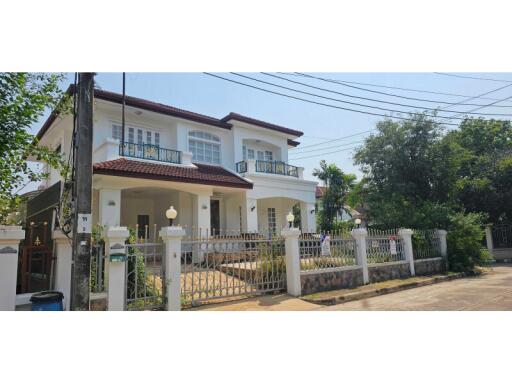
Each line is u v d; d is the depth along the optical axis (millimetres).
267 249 9086
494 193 20688
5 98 6410
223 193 17875
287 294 8805
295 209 25922
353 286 10188
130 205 18094
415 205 16609
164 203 17922
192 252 7781
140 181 13289
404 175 18203
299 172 20500
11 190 6957
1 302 5730
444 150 17422
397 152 18016
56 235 6766
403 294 9750
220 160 18875
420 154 17625
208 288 7859
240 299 8203
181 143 17312
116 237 6426
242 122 19156
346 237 10609
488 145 25328
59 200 7133
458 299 8859
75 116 6473
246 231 16766
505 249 20875
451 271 14094
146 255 6980
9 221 7469
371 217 18703
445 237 14664
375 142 18812
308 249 9555
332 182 26625
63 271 6793
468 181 21078
